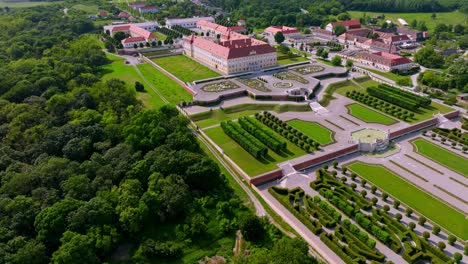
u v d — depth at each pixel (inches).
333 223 5925.2
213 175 6673.2
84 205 5383.9
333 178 7140.8
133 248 5492.1
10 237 5029.5
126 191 5861.2
